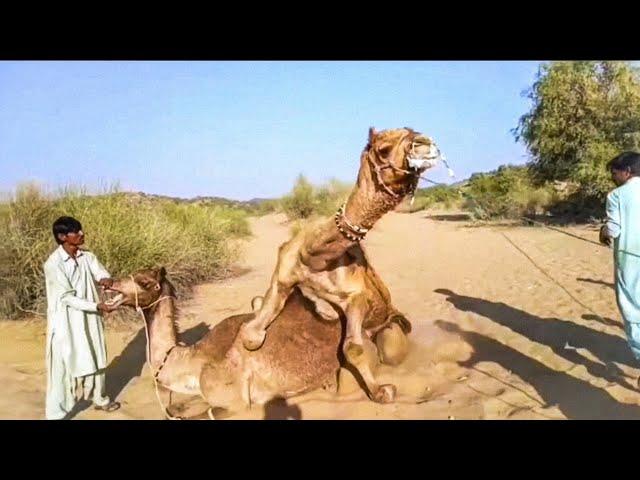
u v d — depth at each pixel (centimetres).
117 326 988
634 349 571
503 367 676
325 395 601
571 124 2294
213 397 576
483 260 1527
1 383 721
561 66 2281
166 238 1251
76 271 583
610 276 1162
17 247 1073
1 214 1134
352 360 567
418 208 4159
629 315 567
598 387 595
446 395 596
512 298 1037
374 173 488
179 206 1623
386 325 655
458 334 815
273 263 1712
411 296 1120
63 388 568
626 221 565
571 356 696
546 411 545
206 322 1012
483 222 2664
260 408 578
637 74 2238
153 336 592
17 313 1073
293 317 581
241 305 1134
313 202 2962
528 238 1920
